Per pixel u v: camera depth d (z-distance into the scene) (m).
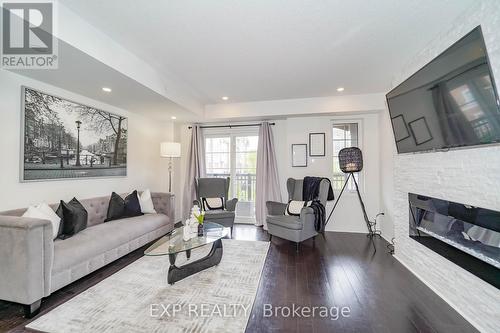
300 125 4.34
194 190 4.71
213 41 2.20
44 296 1.83
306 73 2.96
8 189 2.27
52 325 1.65
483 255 1.63
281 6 1.72
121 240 2.65
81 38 1.86
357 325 1.67
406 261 2.67
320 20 1.89
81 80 2.50
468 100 1.62
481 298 1.65
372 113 4.03
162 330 1.60
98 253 2.34
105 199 3.22
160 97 3.10
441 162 2.07
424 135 2.18
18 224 1.74
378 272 2.52
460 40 1.61
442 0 1.68
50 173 2.64
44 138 2.58
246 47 2.32
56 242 2.20
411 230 2.57
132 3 1.68
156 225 3.33
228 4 1.70
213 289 2.15
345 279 2.37
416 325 1.68
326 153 4.23
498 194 1.51
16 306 1.89
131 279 2.33
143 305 1.89
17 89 2.33
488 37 1.57
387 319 1.75
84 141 3.07
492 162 1.56
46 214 2.23
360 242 3.56
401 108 2.48
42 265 1.81
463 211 1.82
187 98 3.70
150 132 4.43
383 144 3.81
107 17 1.85
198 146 4.81
